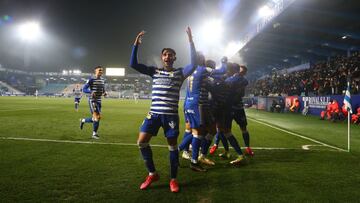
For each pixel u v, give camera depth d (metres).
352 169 5.24
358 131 11.35
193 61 4.26
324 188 4.20
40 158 5.56
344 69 20.56
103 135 8.70
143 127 4.21
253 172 5.02
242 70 6.16
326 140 8.85
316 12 22.08
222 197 3.84
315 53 32.00
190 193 3.97
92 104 8.23
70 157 5.71
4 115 14.39
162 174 4.80
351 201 3.74
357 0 19.73
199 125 5.17
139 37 4.28
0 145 6.68
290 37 29.45
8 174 4.54
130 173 4.76
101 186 4.13
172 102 4.22
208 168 5.30
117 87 72.69
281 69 42.19
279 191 4.07
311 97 20.30
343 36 25.23
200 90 5.40
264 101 27.75
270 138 9.03
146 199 3.72
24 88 68.81
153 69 4.39
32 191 3.87
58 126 10.48
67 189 3.97
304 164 5.59
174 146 4.24
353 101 15.66
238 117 6.38
